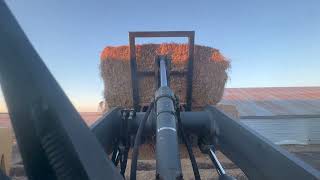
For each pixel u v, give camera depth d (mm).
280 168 1937
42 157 1057
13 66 978
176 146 1887
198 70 4195
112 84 4258
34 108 1005
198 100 4191
